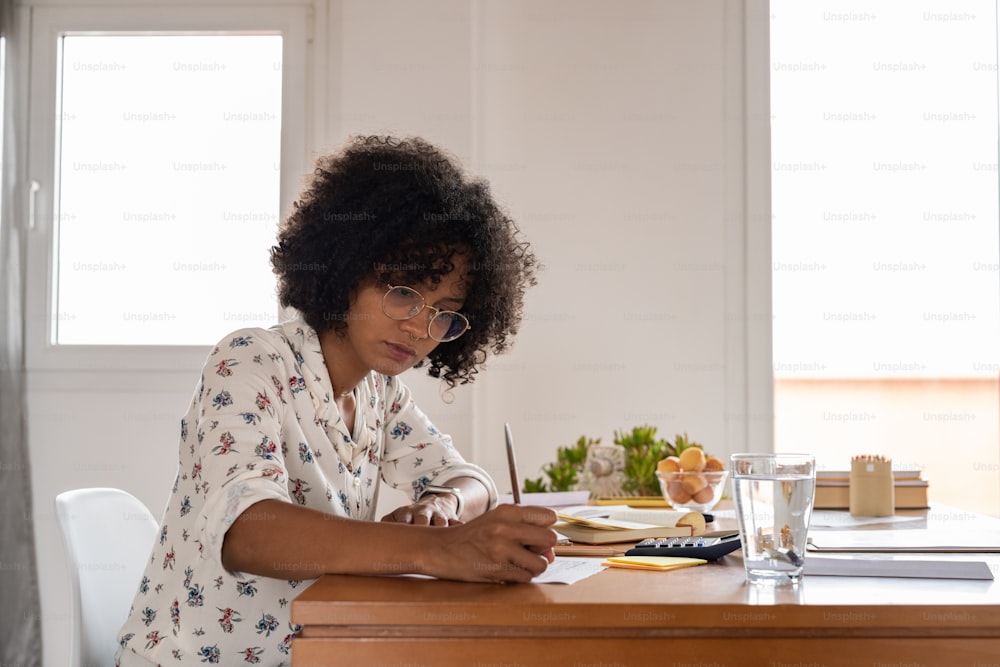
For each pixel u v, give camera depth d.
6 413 2.86
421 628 0.93
